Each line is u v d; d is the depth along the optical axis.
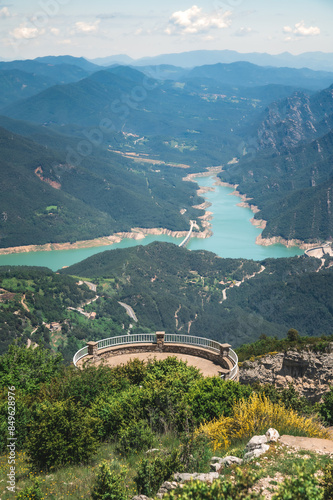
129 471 16.23
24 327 161.12
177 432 19.14
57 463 18.08
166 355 34.75
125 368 28.75
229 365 31.42
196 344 34.94
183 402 20.64
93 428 19.88
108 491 14.45
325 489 11.59
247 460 14.38
